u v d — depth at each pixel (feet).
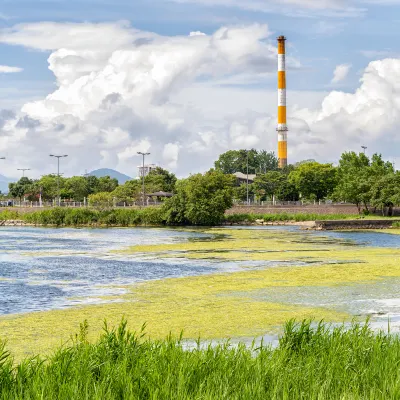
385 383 45.96
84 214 453.58
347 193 474.08
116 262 192.85
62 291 132.36
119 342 54.24
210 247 250.57
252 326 92.89
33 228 420.36
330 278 149.89
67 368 46.75
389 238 304.50
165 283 143.95
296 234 338.95
